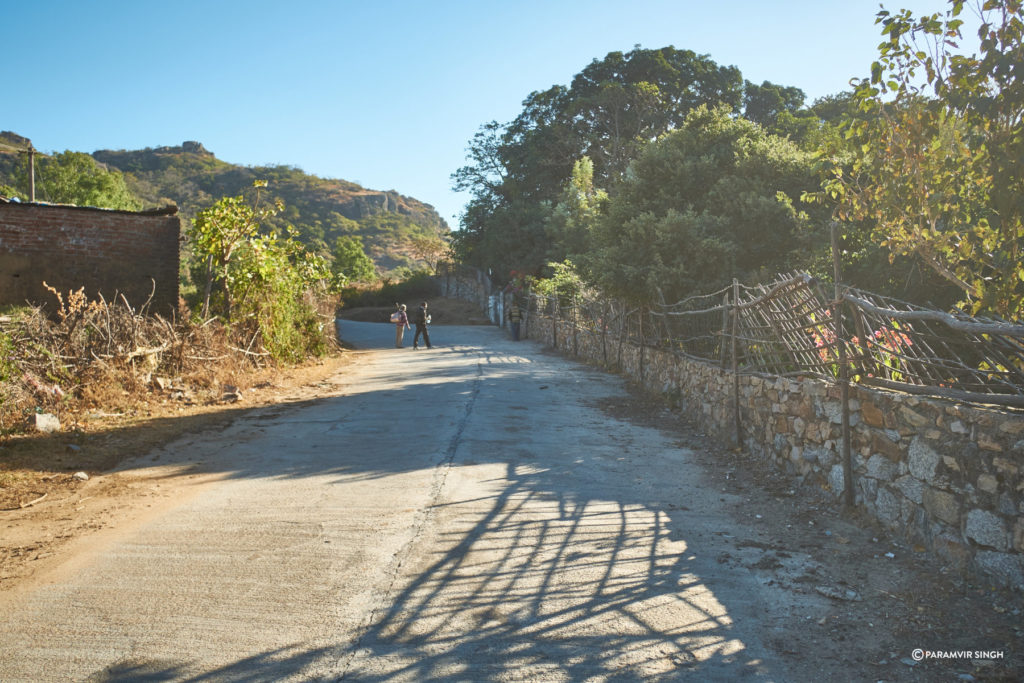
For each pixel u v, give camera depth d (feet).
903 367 17.29
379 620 12.07
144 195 446.60
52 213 46.52
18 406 27.61
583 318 65.36
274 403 37.91
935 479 14.51
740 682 10.18
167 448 25.99
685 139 45.19
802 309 21.30
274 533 16.47
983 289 17.70
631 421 32.53
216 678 10.23
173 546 15.67
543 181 143.84
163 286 49.24
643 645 11.25
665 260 40.70
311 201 562.25
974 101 17.69
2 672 10.37
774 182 41.45
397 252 501.15
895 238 21.17
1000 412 13.00
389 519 17.43
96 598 12.94
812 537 16.40
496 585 13.53
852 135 21.70
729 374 27.61
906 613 12.36
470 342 88.84
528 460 23.94
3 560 14.94
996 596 12.57
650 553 15.29
